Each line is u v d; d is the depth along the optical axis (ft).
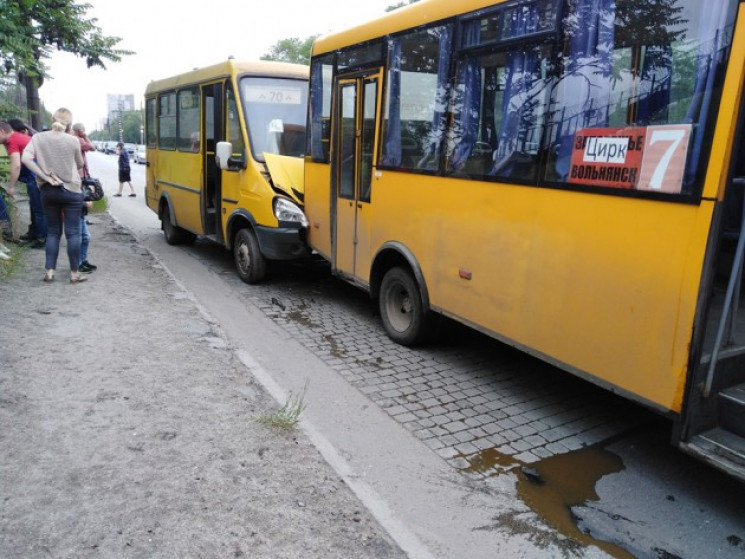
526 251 13.97
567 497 11.76
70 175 22.54
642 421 15.07
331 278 29.45
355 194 21.16
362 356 18.98
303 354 18.92
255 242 26.58
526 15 13.71
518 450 13.48
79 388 14.29
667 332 10.88
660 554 10.22
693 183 10.29
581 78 12.36
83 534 9.26
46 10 38.63
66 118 22.58
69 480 10.61
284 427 13.16
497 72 14.65
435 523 10.69
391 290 20.10
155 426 12.76
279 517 10.10
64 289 22.75
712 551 10.35
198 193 30.68
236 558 9.03
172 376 15.46
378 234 19.95
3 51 31.78
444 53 16.43
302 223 24.80
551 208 13.19
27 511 9.70
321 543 9.57
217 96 28.14
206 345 18.08
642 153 11.16
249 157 25.91
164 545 9.16
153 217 49.70
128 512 9.86
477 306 15.80
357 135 20.80
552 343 13.44
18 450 11.44
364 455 12.90
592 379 12.51
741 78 9.62
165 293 23.66
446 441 13.75
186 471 11.17
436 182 16.97
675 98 10.57
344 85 21.53
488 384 17.08
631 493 11.96
